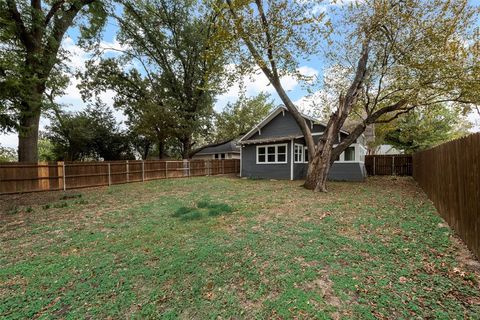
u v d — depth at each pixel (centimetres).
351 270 272
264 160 1525
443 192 481
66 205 671
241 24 740
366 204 615
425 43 720
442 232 389
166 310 216
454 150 401
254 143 1553
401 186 997
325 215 507
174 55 1989
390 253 314
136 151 2422
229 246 350
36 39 909
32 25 869
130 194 878
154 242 377
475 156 304
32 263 315
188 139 2145
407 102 835
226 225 453
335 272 269
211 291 242
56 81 905
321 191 852
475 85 718
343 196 749
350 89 850
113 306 223
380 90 879
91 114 2050
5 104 692
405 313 201
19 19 845
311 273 267
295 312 206
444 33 705
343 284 245
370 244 345
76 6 1065
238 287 247
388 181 1207
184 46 1916
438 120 1689
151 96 1953
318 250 328
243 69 823
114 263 310
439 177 524
